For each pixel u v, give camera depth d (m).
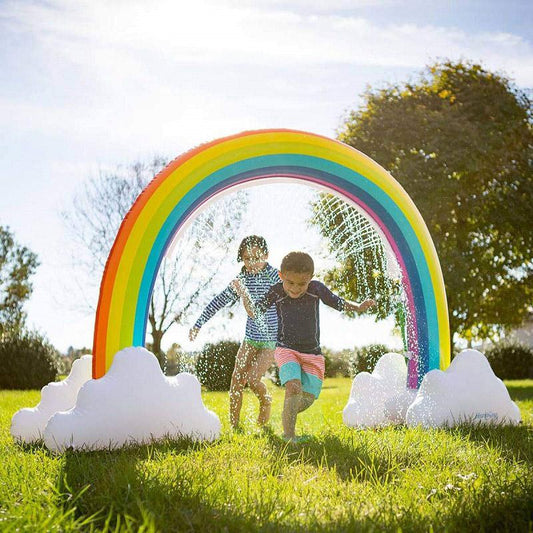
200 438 4.26
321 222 6.11
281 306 4.56
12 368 15.75
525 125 14.70
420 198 13.27
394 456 3.50
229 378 9.38
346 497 2.81
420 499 2.74
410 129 13.74
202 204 5.00
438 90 14.78
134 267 4.55
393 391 5.32
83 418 3.99
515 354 17.94
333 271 7.27
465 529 2.36
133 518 2.38
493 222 14.10
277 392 7.72
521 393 10.45
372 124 13.91
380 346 9.20
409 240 5.45
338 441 4.00
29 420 4.51
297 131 5.11
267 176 5.11
